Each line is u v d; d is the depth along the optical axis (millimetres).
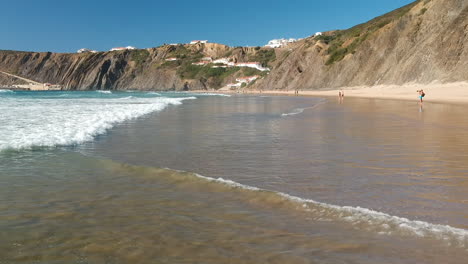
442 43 73312
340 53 127750
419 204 6309
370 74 100688
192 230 5191
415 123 19484
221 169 9227
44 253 4465
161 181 8031
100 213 5934
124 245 4684
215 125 19812
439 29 79062
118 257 4352
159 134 16016
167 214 5883
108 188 7469
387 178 8102
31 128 16688
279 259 4289
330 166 9406
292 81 147000
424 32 87750
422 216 5738
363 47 111688
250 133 16281
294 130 17234
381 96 64812
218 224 5430
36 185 7676
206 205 6352
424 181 7812
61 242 4781
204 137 15055
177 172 8758
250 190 7238
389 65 92562
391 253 4438
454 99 44094
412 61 79312
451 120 20766
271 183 7840
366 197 6750
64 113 26250
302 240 4840
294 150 11844
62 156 10844
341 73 116062
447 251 4480
